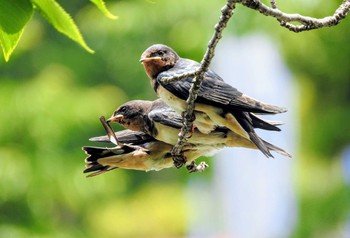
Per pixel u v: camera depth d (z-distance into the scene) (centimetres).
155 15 1681
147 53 873
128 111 862
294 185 1922
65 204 1697
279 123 823
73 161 1673
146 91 1884
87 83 1836
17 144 1647
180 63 873
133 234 2053
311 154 1958
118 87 1869
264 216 1925
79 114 1675
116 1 1734
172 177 2117
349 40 1738
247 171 1902
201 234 2139
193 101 730
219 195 1972
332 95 1930
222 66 1719
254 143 787
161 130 832
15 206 1636
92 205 1716
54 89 1686
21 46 1744
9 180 1616
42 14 586
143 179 2111
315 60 1761
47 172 1644
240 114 799
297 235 1902
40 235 1636
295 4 1505
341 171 1955
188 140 812
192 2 1642
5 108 1648
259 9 667
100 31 1750
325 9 1508
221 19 654
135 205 2069
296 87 1833
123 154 816
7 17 578
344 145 1959
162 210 2106
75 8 1864
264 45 1691
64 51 1838
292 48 1703
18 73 1753
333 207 1906
